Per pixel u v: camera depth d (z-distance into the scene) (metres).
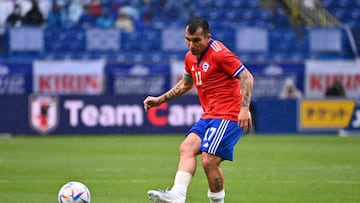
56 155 58.31
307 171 48.03
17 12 99.00
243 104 27.19
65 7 102.31
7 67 85.25
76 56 96.69
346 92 90.50
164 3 106.75
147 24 102.81
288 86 88.62
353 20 111.69
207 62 28.16
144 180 43.19
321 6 110.00
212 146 27.56
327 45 101.38
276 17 109.19
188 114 79.31
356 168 49.94
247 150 63.28
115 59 97.19
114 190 38.91
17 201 34.75
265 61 90.94
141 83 86.94
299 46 101.88
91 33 97.31
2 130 77.06
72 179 43.47
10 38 94.56
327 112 82.44
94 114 78.06
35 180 43.00
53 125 77.69
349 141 73.50
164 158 56.06
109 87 86.69
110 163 52.53
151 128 78.81
